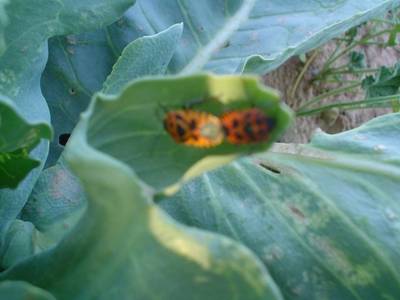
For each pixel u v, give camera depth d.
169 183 0.07
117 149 0.07
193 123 0.06
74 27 0.10
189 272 0.06
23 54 0.10
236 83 0.06
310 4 0.14
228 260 0.06
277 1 0.14
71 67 0.13
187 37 0.14
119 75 0.11
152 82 0.06
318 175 0.11
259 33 0.14
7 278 0.08
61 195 0.10
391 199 0.10
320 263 0.10
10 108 0.07
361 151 0.11
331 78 0.23
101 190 0.06
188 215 0.10
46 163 0.12
